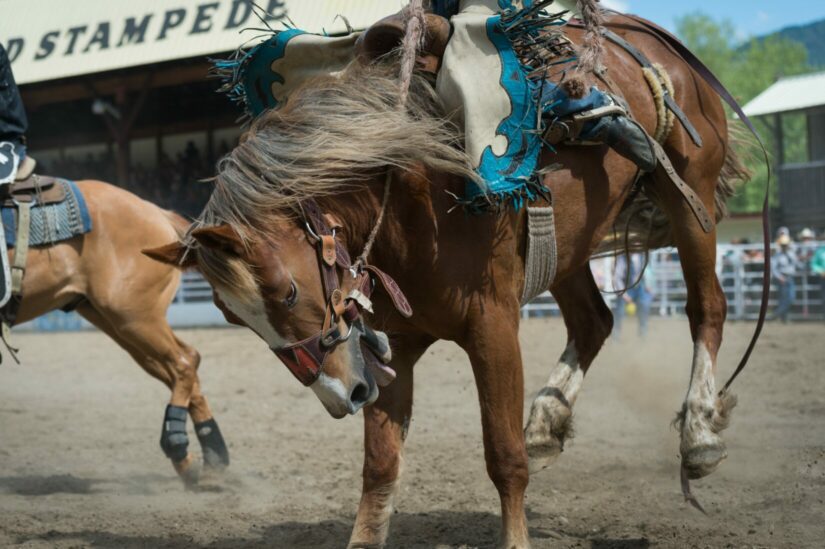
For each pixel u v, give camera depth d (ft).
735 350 53.62
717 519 19.58
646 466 25.38
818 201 111.86
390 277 15.24
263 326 13.57
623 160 18.70
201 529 20.57
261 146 14.08
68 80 93.45
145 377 50.90
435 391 41.73
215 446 25.26
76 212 24.93
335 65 16.30
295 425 34.71
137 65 87.04
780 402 35.35
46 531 20.57
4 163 24.08
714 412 18.72
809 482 22.35
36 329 88.84
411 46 15.07
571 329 21.68
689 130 19.56
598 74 18.04
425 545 18.45
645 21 21.43
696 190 20.35
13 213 24.34
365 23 71.46
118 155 93.71
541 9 16.53
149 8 90.63
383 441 16.51
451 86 15.40
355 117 14.53
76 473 27.37
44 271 24.77
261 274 13.33
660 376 44.19
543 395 20.39
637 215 21.88
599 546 17.83
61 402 41.83
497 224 15.55
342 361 13.82
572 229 17.76
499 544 15.72
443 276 15.28
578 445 28.58
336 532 19.80
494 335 15.55
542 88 15.72
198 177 104.88
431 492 23.17
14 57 96.12
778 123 117.70
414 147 14.49
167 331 25.64
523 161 15.55
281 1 77.61
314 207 14.11
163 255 13.94
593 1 16.85
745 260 80.64
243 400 41.27
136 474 27.25
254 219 13.56
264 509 22.43
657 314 85.71
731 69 280.31
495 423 15.61
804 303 78.69
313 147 14.08
